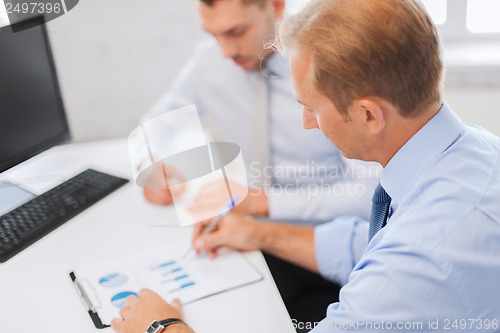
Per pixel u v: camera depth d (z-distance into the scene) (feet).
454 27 6.70
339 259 3.67
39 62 4.44
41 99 4.50
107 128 7.40
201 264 3.51
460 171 2.50
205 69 5.30
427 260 2.30
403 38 2.29
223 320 3.00
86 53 6.89
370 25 2.28
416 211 2.44
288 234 3.75
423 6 2.39
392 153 2.65
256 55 4.51
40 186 4.52
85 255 3.65
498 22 6.59
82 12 6.63
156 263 3.53
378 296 2.37
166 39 6.83
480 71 5.95
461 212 2.36
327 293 4.02
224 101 5.28
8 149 4.26
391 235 2.45
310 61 2.43
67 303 3.19
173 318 2.91
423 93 2.43
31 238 3.81
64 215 4.06
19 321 3.07
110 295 3.24
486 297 2.34
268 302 3.13
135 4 6.63
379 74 2.32
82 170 4.80
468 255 2.30
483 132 2.84
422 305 2.32
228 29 4.34
